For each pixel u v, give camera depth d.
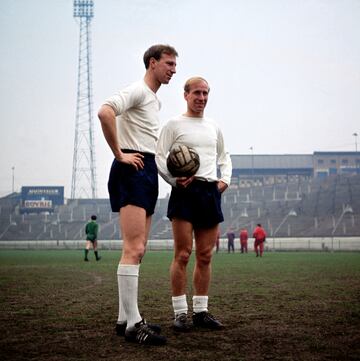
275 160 89.56
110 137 3.92
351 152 89.00
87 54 79.75
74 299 6.82
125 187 4.10
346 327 4.44
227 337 4.03
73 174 82.12
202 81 4.85
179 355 3.38
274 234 51.88
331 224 51.47
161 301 6.56
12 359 3.29
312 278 10.30
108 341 3.90
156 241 48.97
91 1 77.88
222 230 55.75
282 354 3.39
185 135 4.75
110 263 18.64
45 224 71.19
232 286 8.52
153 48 4.40
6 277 11.34
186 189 4.64
